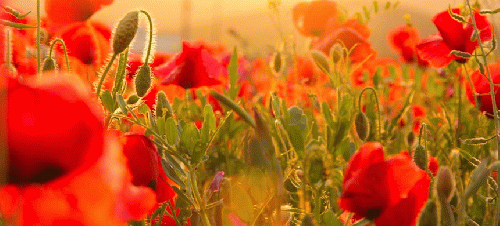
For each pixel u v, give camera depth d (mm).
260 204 1231
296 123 1324
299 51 2357
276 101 1297
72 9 1431
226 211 1248
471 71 2012
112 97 1195
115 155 1037
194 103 2107
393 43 2779
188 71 1583
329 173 1338
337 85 1675
